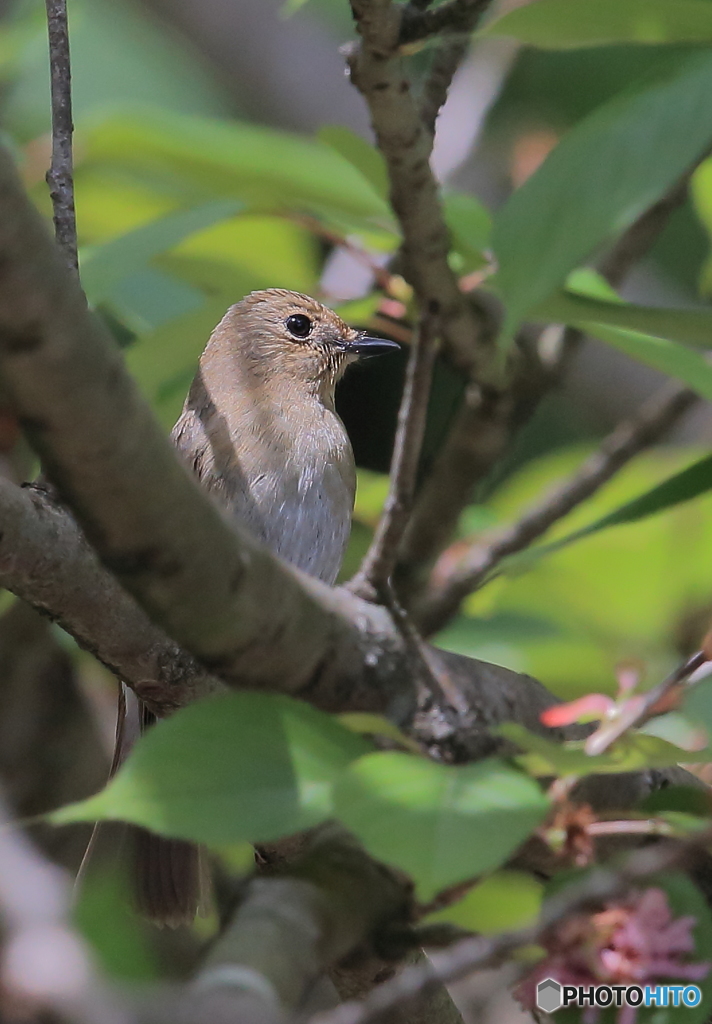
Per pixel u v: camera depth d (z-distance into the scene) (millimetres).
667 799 5383
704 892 5512
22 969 4863
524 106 14414
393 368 15617
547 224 4793
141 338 8672
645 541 11734
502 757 4785
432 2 6629
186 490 4160
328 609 5184
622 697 5520
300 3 7246
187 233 7711
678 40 5812
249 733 4258
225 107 17109
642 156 4832
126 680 6105
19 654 11812
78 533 5715
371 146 8070
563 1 5715
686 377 6797
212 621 4582
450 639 10953
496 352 9180
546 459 12641
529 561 7773
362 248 9422
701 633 11742
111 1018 3896
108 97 16484
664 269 15562
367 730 4746
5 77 11766
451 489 10648
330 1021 4191
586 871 4840
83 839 10977
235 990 3828
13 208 3529
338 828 4742
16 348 3682
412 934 4742
